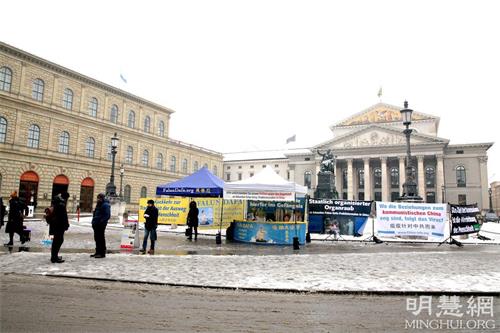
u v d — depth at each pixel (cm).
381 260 1308
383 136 7712
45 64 4856
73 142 5216
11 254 1288
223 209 1970
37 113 4734
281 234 1808
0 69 4369
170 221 2825
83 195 5369
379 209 2119
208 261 1222
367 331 586
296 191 1878
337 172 8525
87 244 1645
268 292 841
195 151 7994
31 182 4675
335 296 812
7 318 611
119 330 568
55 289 825
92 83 5538
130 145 6222
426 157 7581
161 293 814
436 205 2103
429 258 1377
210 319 634
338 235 2250
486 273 1062
